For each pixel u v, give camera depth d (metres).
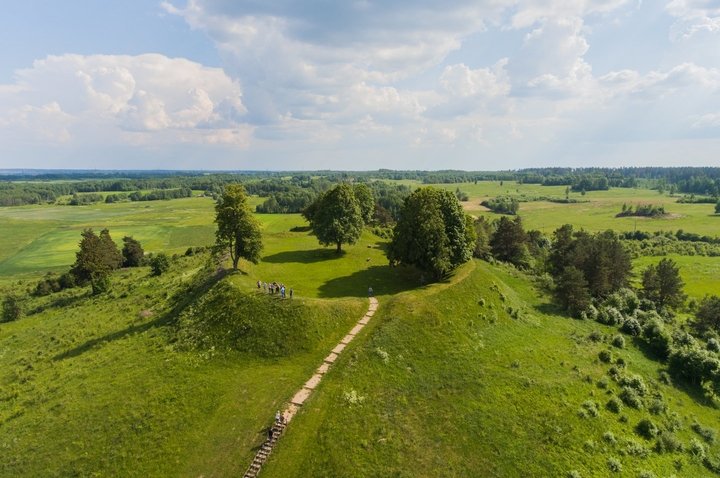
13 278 144.25
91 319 78.88
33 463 38.59
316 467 37.47
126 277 120.06
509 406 47.31
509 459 40.84
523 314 73.44
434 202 77.56
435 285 71.56
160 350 56.84
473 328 61.97
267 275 80.25
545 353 60.88
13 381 57.91
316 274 82.62
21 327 88.25
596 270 94.94
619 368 60.84
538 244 156.38
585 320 79.94
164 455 38.53
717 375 61.44
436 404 46.12
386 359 51.16
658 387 59.59
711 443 50.88
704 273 138.12
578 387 53.22
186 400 44.88
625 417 49.72
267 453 38.66
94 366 55.94
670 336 72.81
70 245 192.00
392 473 37.41
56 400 48.19
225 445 39.72
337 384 47.06
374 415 43.09
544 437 44.00
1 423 45.94
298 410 43.41
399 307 61.19
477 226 120.94
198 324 60.66
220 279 70.62
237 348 54.44
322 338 55.91
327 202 98.88
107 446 39.69
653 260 156.75
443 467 38.88
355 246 108.88
